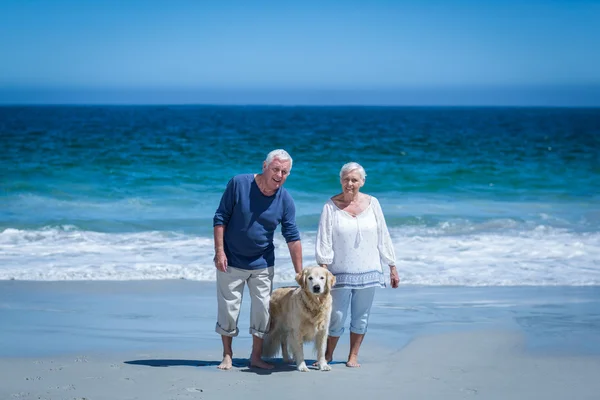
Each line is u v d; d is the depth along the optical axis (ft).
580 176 66.39
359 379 16.53
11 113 306.14
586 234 40.22
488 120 249.34
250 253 17.39
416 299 26.50
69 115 271.08
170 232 40.42
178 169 67.36
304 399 14.84
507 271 31.27
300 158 81.25
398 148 97.71
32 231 40.16
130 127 154.71
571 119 266.57
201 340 20.75
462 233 40.88
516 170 70.23
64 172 63.46
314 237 38.81
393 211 48.57
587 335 21.21
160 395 14.93
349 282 17.48
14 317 23.17
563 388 15.79
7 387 15.38
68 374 16.58
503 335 21.20
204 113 336.29
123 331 21.62
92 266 31.55
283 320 17.99
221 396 14.96
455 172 68.44
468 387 15.87
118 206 49.67
